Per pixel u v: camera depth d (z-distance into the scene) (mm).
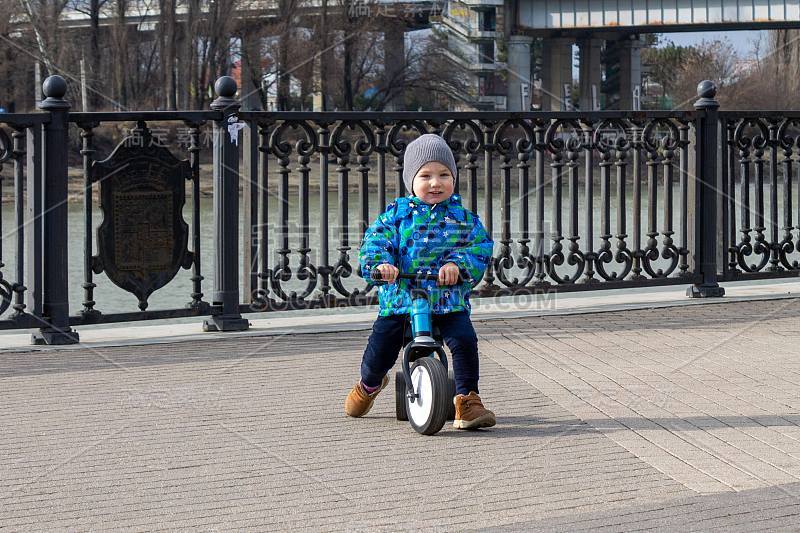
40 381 6195
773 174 9516
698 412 5504
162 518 4008
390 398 5938
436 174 5277
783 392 5910
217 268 7797
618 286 8930
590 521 3910
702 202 9156
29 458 4770
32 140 7195
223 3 57844
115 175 7406
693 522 3881
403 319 5340
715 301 8969
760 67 68500
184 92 57969
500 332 7652
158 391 5980
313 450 4902
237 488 4363
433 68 66812
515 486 4355
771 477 4457
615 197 21078
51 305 7250
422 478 4480
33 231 7223
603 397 5824
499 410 5586
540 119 8617
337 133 8117
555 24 68375
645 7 59312
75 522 3973
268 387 6086
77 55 56156
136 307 12156
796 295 9250
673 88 78125
